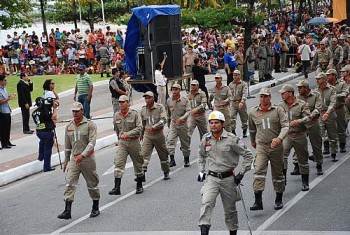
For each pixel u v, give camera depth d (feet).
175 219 45.80
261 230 41.65
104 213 49.08
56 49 157.07
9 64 148.77
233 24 124.06
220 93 72.33
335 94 59.98
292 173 57.31
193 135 81.46
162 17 106.73
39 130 67.72
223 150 38.55
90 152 46.98
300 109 50.14
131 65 109.29
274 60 141.69
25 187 61.82
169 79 107.55
